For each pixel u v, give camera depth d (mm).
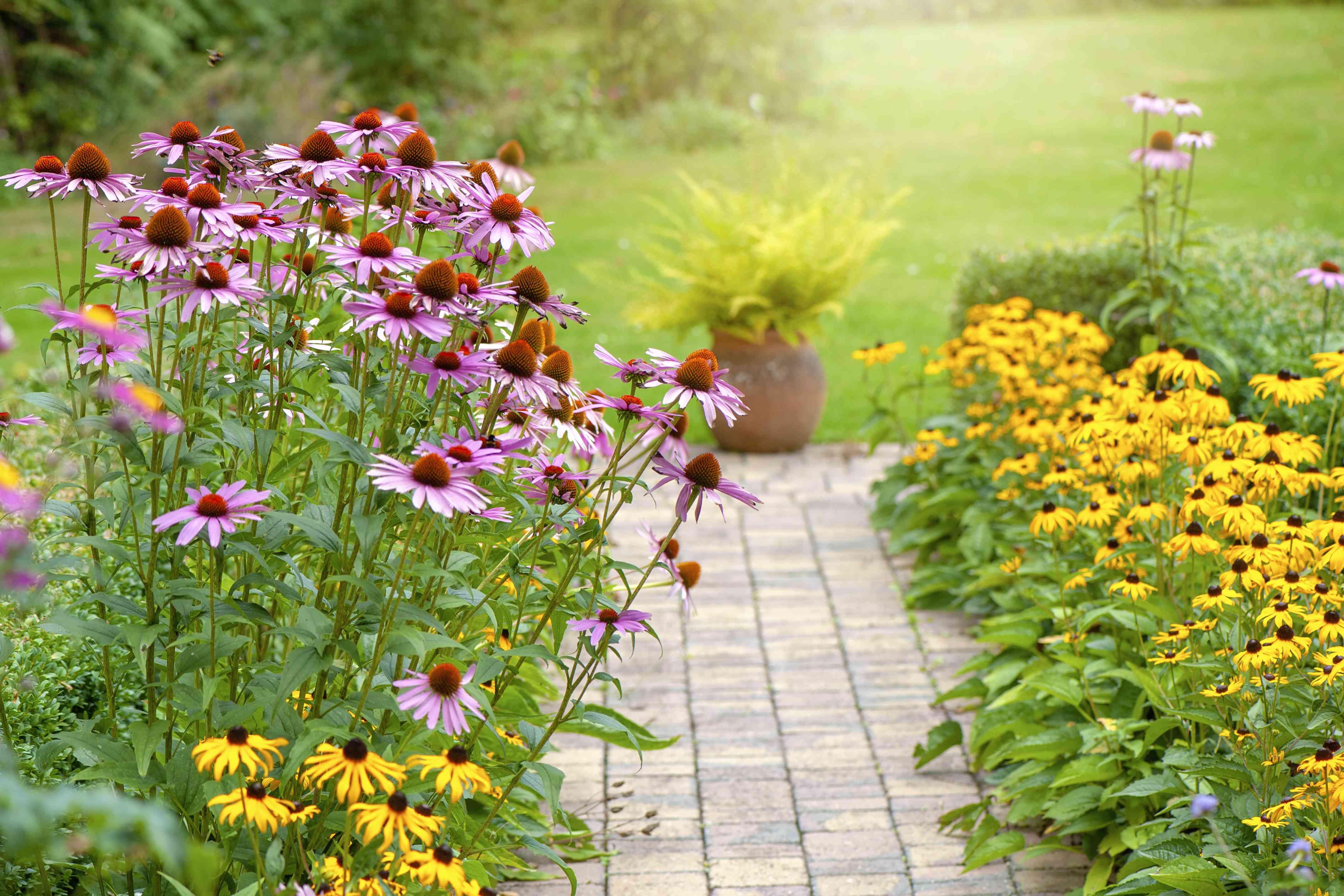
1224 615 3053
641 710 4391
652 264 10133
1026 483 5113
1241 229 8500
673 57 16000
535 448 2955
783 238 6648
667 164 14242
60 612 2326
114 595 2461
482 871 2705
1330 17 22453
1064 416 4844
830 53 19938
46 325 8391
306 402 2893
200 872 1737
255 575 2430
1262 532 3088
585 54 16203
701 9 15773
